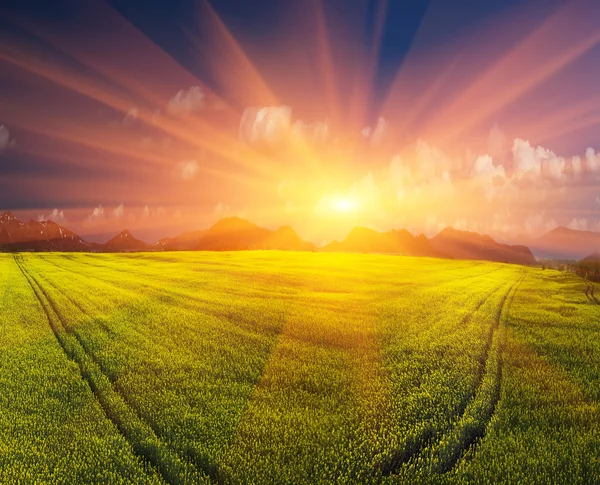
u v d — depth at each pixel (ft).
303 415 35.91
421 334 64.23
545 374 46.62
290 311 81.20
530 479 26.81
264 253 286.87
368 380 44.65
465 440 32.58
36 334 63.87
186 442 31.12
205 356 52.44
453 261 265.95
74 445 31.07
